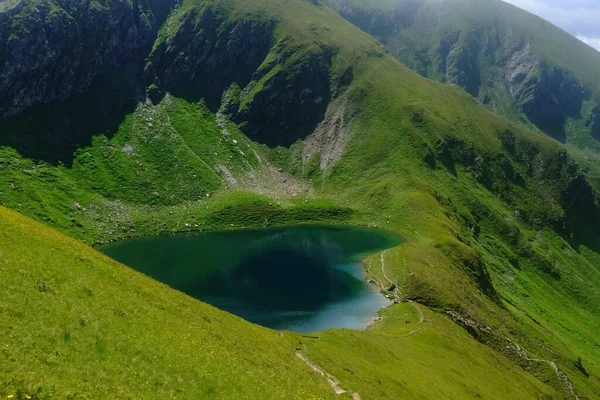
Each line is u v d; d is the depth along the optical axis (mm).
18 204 181625
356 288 137500
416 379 68250
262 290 132750
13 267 35750
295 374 48875
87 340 31859
